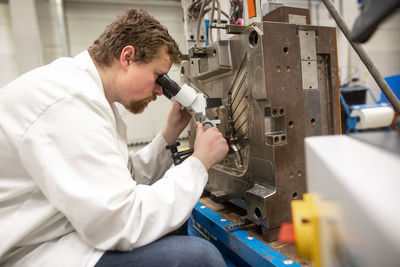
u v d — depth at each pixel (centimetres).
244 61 95
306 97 91
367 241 22
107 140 67
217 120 105
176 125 122
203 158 82
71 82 70
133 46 80
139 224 66
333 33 96
